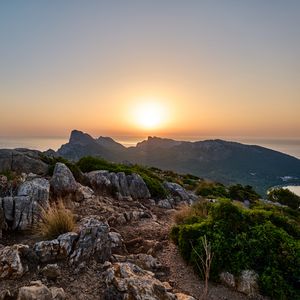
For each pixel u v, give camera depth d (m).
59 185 5.35
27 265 2.97
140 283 2.74
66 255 3.22
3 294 2.46
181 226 4.18
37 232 3.84
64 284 2.84
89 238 3.43
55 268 2.96
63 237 3.37
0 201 4.11
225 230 3.71
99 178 6.98
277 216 4.20
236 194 13.38
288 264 3.23
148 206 6.71
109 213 5.15
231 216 3.85
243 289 3.12
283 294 2.97
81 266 3.10
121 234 4.41
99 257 3.35
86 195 5.90
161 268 3.50
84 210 5.12
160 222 5.34
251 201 13.24
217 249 3.42
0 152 6.38
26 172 6.20
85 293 2.73
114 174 7.34
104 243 3.48
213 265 3.34
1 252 3.00
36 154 7.59
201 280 3.34
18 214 4.02
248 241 3.51
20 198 4.21
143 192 7.46
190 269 3.54
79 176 6.77
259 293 3.08
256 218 4.10
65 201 5.23
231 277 3.24
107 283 2.82
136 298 2.56
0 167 5.98
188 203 8.12
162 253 3.92
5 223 3.87
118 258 3.49
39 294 2.44
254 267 3.32
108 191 6.89
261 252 3.38
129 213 5.34
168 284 3.12
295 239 3.68
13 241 3.65
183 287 3.17
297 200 16.69
